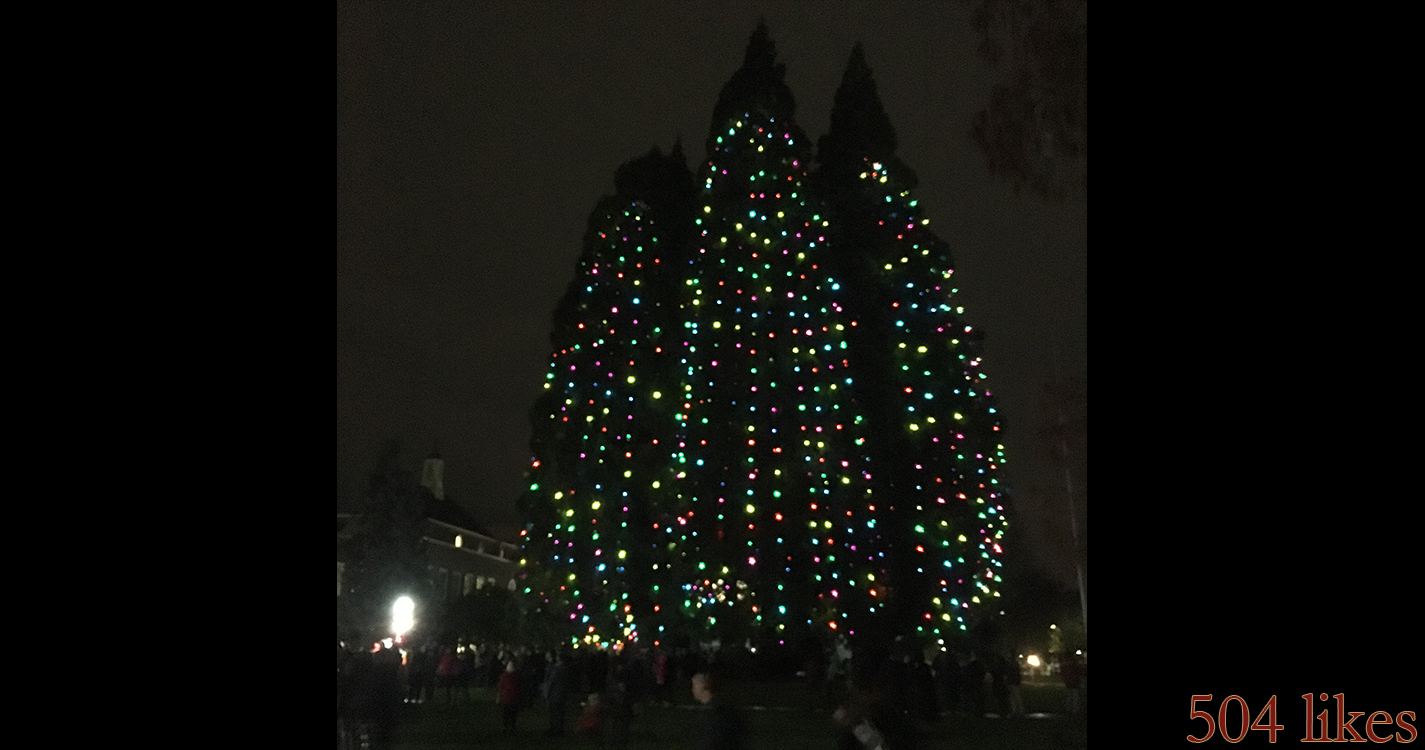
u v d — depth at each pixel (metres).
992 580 33.84
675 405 37.03
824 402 33.00
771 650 31.94
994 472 34.53
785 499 32.06
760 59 37.50
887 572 33.03
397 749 20.03
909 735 10.85
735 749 9.05
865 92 38.09
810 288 34.53
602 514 35.50
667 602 34.25
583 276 38.78
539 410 37.91
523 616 37.31
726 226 35.81
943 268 36.22
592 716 19.44
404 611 51.53
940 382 34.88
